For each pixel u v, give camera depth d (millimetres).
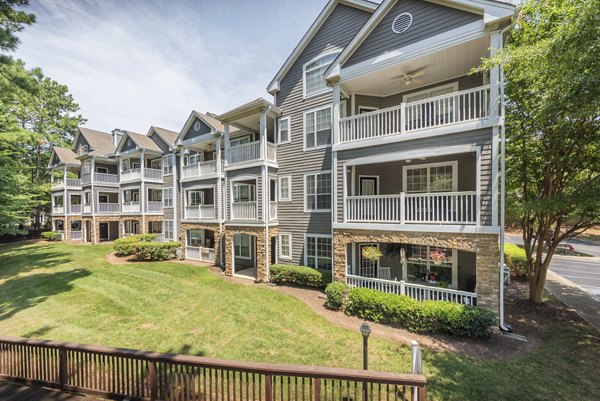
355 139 8836
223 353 5730
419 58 7707
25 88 9227
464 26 6996
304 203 11773
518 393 4328
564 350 5648
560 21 7016
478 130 6789
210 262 15352
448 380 4672
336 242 8977
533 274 8664
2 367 4641
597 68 4789
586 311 7812
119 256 16859
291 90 12289
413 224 7570
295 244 12008
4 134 11727
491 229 6469
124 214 21578
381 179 10203
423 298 7797
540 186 8266
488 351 5645
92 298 9344
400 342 6102
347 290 8078
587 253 17344
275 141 12695
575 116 6027
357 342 6148
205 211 15586
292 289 10367
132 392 3961
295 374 3246
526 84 7262
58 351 4340
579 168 7434
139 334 6641
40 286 10766
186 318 7613
